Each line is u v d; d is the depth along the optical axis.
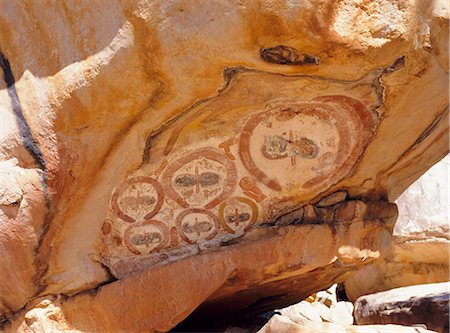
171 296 3.13
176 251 3.19
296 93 2.92
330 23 2.64
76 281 3.11
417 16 2.73
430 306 3.24
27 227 2.96
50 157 2.91
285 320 2.92
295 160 3.14
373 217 3.39
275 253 3.19
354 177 3.26
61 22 2.86
